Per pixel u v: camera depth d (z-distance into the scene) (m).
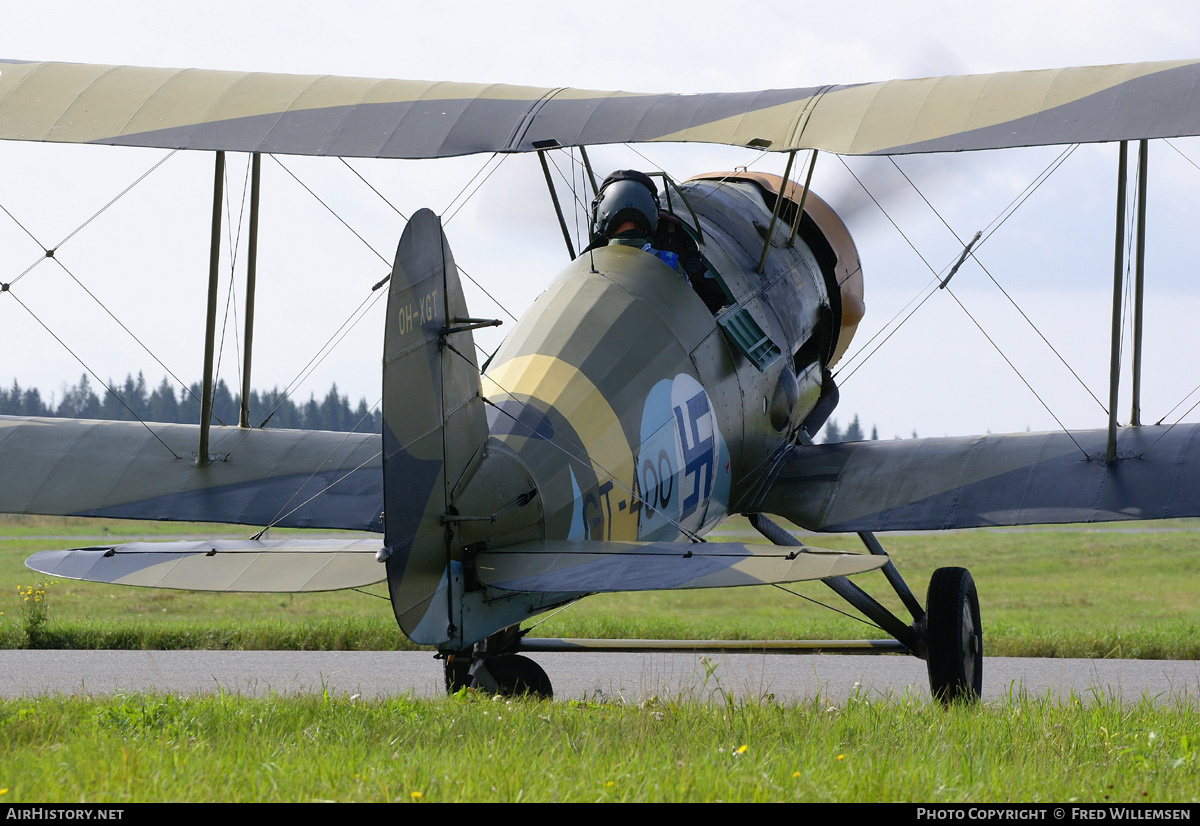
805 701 24.55
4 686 32.50
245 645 46.78
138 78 29.83
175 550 22.27
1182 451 28.92
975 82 26.50
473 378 22.69
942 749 18.09
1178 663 41.78
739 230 33.84
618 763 16.00
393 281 19.91
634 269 28.36
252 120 28.27
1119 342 28.50
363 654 43.25
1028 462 29.94
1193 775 17.20
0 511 29.27
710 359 28.88
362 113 28.55
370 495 29.77
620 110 28.02
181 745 17.28
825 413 36.72
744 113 27.00
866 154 24.61
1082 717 21.66
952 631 28.09
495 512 22.33
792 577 19.89
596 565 21.39
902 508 29.56
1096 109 24.47
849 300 36.97
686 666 41.09
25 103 28.62
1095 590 85.12
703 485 28.42
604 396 25.52
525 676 30.05
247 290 32.69
